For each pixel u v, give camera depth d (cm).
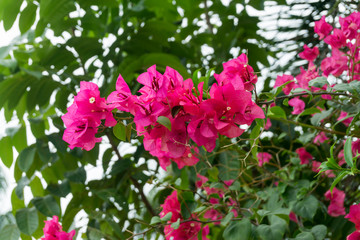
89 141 45
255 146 55
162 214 68
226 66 49
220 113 42
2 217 93
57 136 85
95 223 83
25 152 89
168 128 41
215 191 81
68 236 70
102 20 103
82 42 90
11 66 85
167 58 81
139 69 84
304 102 81
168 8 101
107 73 91
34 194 93
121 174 93
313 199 73
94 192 86
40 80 89
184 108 41
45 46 92
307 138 79
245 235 62
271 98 56
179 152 43
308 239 65
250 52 98
